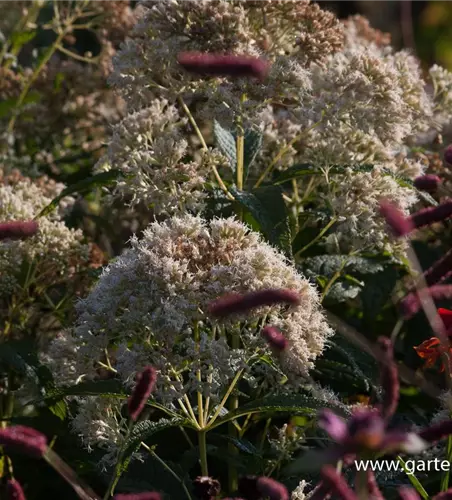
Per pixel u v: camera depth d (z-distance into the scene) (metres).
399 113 4.12
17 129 6.36
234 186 4.03
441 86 5.17
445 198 4.88
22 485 4.38
